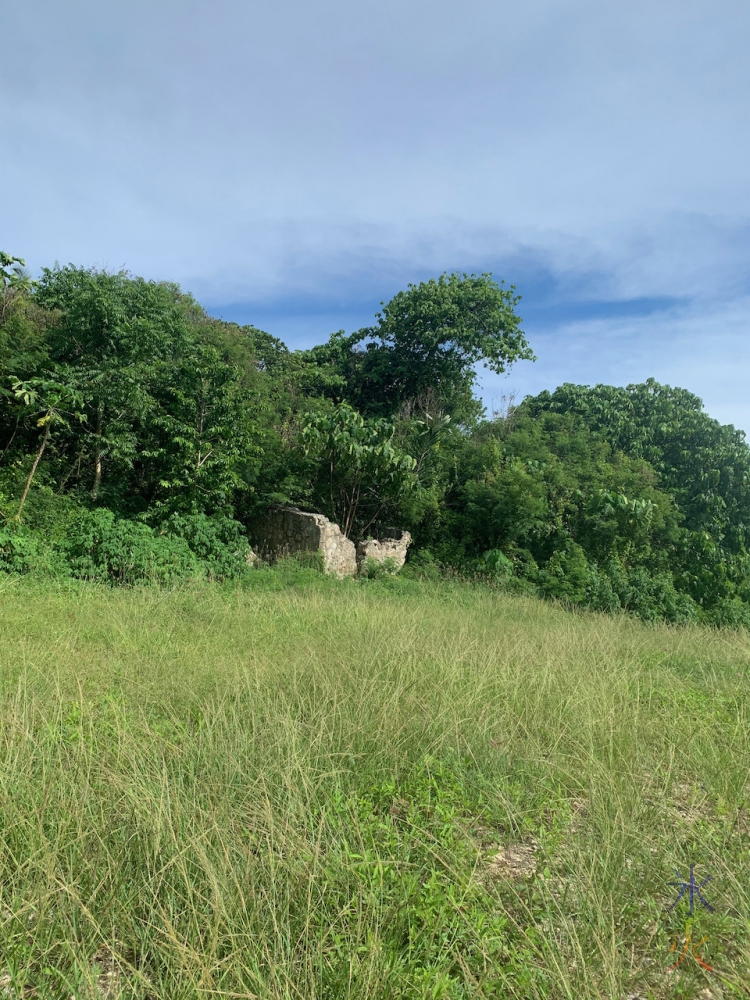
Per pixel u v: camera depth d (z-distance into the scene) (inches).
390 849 121.8
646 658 340.8
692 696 255.4
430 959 96.3
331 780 148.1
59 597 367.2
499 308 1170.6
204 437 660.1
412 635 297.6
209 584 467.8
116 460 652.1
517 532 810.2
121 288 689.0
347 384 1211.9
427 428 832.3
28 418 603.8
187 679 213.5
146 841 113.5
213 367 669.3
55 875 104.7
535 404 1341.0
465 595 598.5
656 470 1076.5
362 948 91.9
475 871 118.2
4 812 121.8
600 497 815.7
